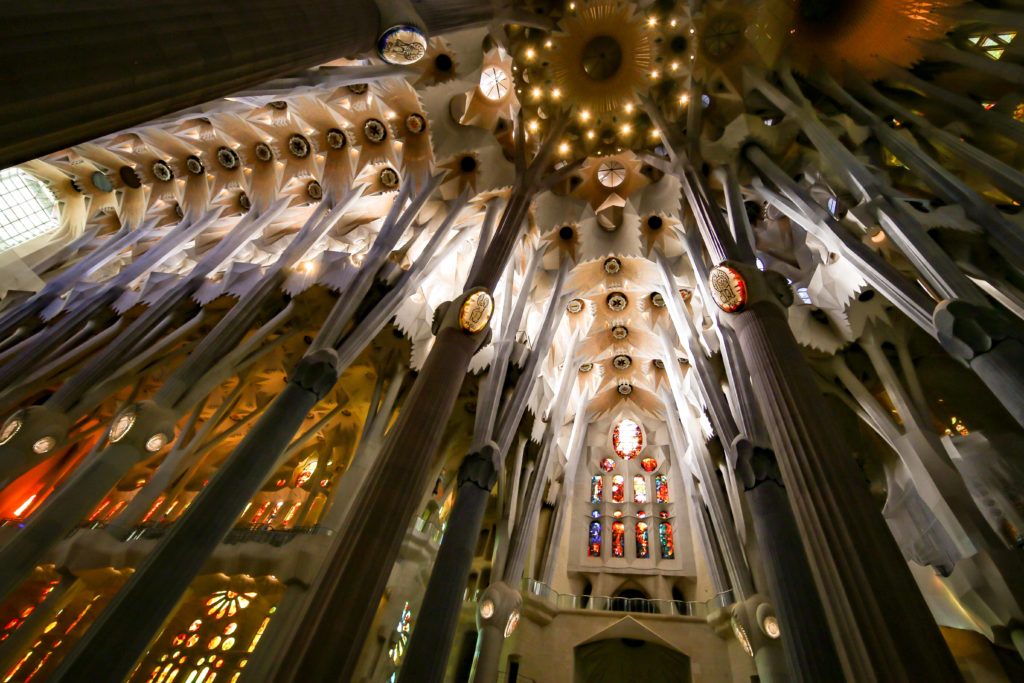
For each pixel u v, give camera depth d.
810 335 15.02
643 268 18.80
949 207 9.65
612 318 21.12
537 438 18.16
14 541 9.16
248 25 4.45
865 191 10.36
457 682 15.95
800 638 7.88
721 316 9.25
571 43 14.80
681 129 15.05
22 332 16.22
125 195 20.16
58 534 9.55
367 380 17.47
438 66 14.80
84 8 3.34
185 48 3.89
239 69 4.40
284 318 14.55
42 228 19.38
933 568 11.95
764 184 12.85
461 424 17.73
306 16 5.18
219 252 16.80
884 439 13.85
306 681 5.76
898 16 12.74
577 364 21.83
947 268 8.36
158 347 14.17
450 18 9.37
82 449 17.88
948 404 13.88
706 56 14.18
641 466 22.98
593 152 16.59
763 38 13.82
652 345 21.25
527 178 14.43
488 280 11.23
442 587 10.41
